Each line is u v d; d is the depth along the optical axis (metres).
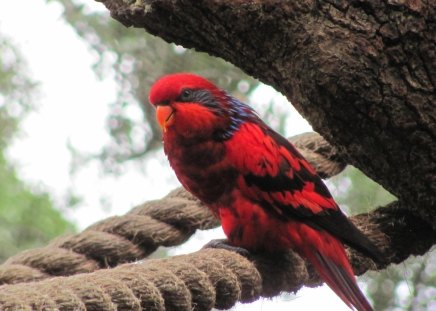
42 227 13.83
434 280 11.33
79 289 4.85
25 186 14.30
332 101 6.59
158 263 5.86
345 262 7.33
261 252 7.51
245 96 12.91
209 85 7.65
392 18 6.39
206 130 7.36
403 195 7.14
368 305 6.98
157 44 13.27
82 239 8.12
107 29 13.54
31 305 4.55
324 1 6.53
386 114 6.54
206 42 7.18
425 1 6.36
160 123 7.52
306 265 7.68
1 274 7.79
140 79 13.41
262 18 6.63
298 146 9.00
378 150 6.81
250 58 7.05
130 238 8.23
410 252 7.73
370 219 7.81
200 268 6.05
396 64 6.44
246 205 7.37
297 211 7.31
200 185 7.58
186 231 8.49
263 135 7.55
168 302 5.54
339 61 6.42
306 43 6.53
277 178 7.34
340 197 11.07
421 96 6.47
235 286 6.25
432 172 6.73
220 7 6.67
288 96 7.09
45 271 7.93
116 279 5.18
